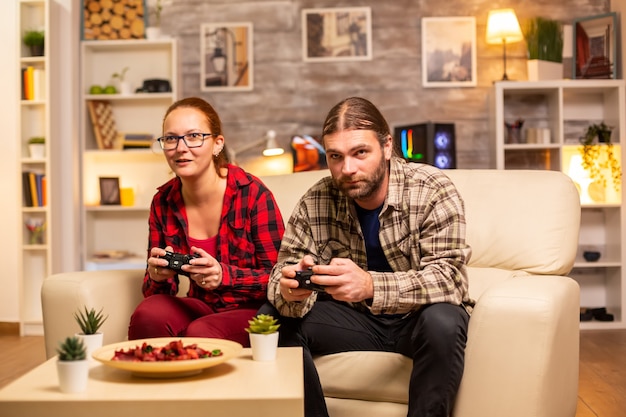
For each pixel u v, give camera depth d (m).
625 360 3.75
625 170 5.01
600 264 4.95
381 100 5.32
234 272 2.20
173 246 2.40
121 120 5.45
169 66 5.41
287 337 2.03
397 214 2.05
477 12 5.33
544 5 5.32
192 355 1.53
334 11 5.34
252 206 2.35
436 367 1.80
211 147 2.31
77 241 5.18
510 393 1.80
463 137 5.31
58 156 5.09
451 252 1.96
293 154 5.22
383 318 2.04
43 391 1.43
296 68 5.36
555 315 1.81
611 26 5.18
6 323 5.07
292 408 1.36
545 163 5.29
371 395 2.01
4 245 5.09
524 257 2.36
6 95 5.09
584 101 5.33
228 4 5.39
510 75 5.31
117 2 5.41
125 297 2.44
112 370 1.61
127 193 5.29
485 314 1.83
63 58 5.14
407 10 5.33
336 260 1.85
